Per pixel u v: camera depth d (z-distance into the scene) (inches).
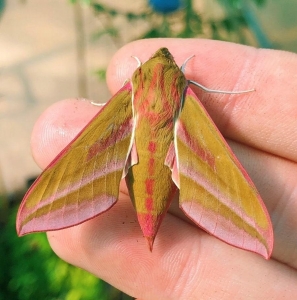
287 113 3.5
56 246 3.6
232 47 3.6
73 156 2.8
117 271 3.5
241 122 3.6
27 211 2.6
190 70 3.6
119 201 3.5
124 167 2.9
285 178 3.5
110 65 3.8
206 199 2.8
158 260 3.5
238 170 2.7
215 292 3.5
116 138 2.9
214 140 2.8
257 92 3.5
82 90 6.0
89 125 2.8
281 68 3.5
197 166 2.8
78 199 2.8
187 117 2.9
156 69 3.0
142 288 3.5
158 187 2.8
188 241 3.5
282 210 3.5
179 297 3.5
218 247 3.5
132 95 3.0
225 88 3.6
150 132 2.9
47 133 3.7
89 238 3.4
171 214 3.6
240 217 2.6
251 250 2.6
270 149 3.6
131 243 3.4
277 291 3.4
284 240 3.5
